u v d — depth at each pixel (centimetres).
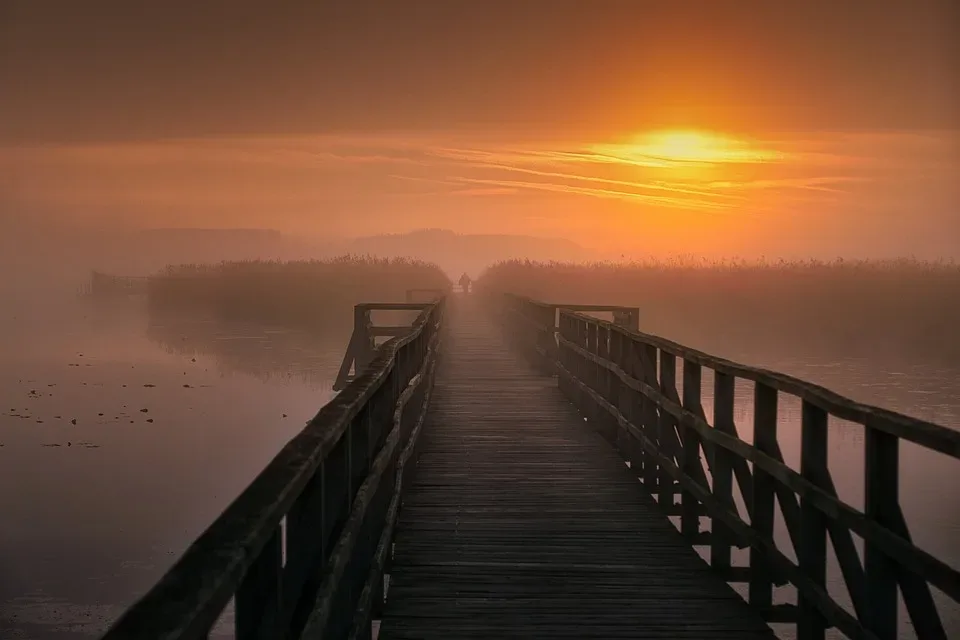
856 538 1177
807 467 457
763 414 536
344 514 384
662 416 812
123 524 1233
